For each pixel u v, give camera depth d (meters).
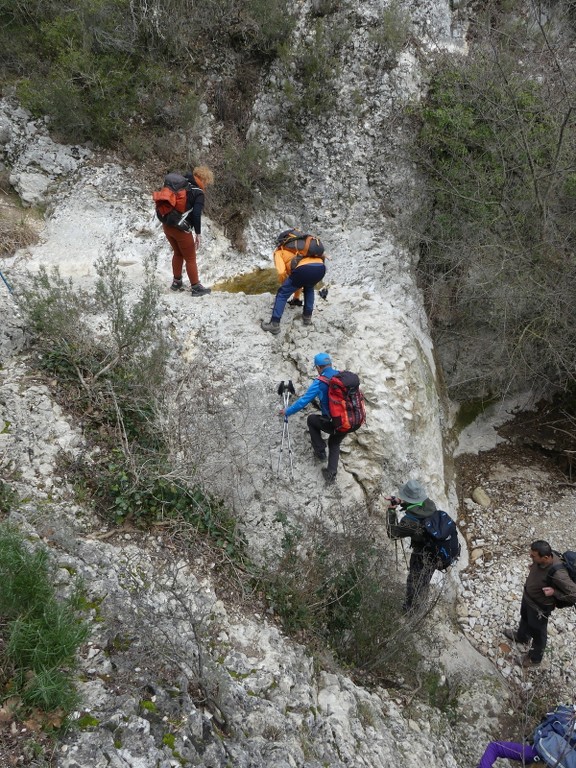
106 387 5.36
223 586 4.80
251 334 6.46
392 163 8.15
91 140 7.79
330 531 5.59
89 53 7.72
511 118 7.83
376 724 4.55
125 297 6.29
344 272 7.80
